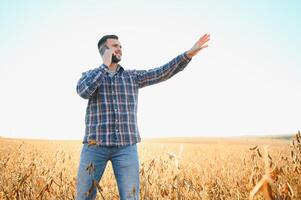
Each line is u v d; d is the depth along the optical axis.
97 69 4.18
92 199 4.16
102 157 4.14
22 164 6.97
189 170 7.19
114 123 4.16
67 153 14.73
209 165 9.98
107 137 4.11
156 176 5.14
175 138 99.06
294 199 4.18
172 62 4.36
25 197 5.06
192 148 25.80
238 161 11.04
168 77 4.46
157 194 4.82
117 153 4.14
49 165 7.12
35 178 5.29
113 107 4.20
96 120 4.20
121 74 4.37
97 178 4.19
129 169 4.13
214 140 86.81
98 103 4.22
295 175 4.72
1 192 5.39
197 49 4.31
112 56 4.29
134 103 4.34
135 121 4.30
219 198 5.33
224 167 8.75
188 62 4.40
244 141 69.06
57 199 5.14
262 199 4.52
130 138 4.18
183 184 4.59
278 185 3.91
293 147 4.65
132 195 4.09
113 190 6.00
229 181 6.50
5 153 10.61
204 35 4.34
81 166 4.17
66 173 6.87
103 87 4.23
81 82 4.17
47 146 18.25
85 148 4.20
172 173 5.13
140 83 4.47
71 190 5.31
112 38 4.32
